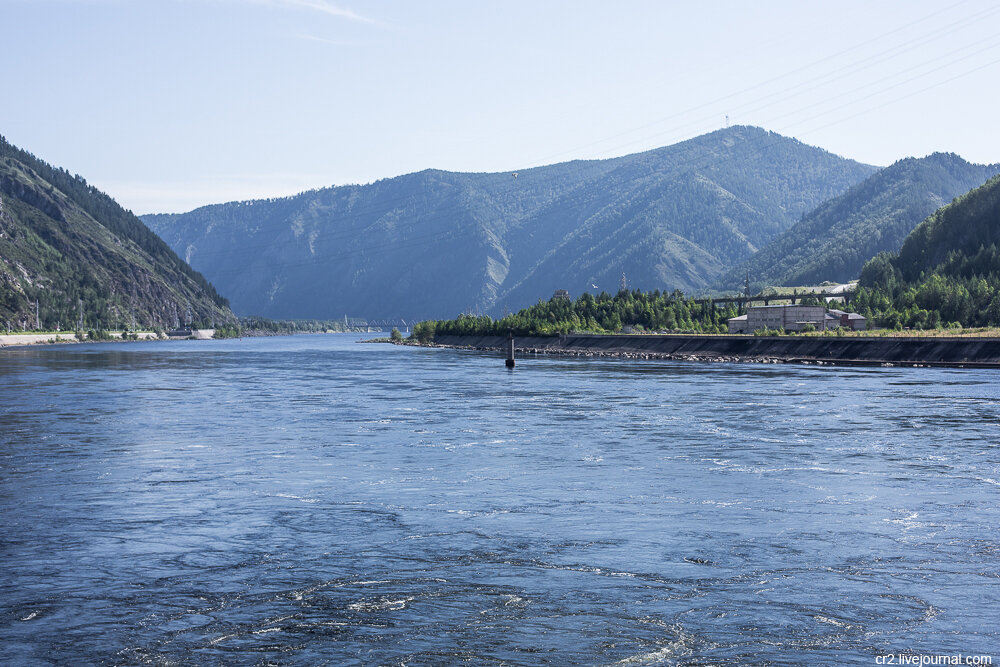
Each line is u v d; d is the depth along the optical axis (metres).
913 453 61.19
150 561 36.09
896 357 162.62
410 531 40.66
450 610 30.47
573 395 107.31
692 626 28.91
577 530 40.62
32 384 130.62
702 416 83.50
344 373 159.75
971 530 40.31
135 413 89.19
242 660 26.50
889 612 30.08
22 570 34.94
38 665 26.09
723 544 38.19
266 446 66.19
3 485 51.41
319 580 33.66
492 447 65.06
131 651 27.14
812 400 97.38
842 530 40.34
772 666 25.86
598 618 29.64
